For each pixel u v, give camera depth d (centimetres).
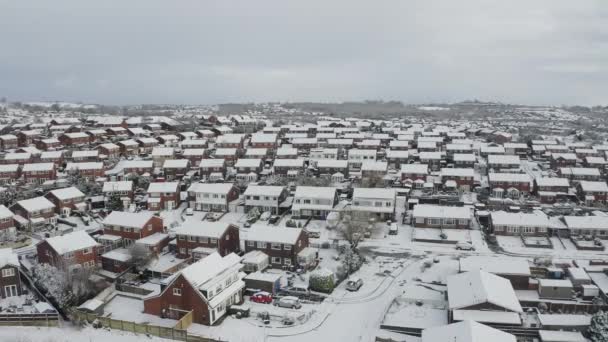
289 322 5794
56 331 5494
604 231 8681
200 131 18875
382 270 7531
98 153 14950
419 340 5428
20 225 9294
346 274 7306
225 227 7975
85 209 10506
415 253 8300
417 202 10731
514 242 8662
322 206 9994
